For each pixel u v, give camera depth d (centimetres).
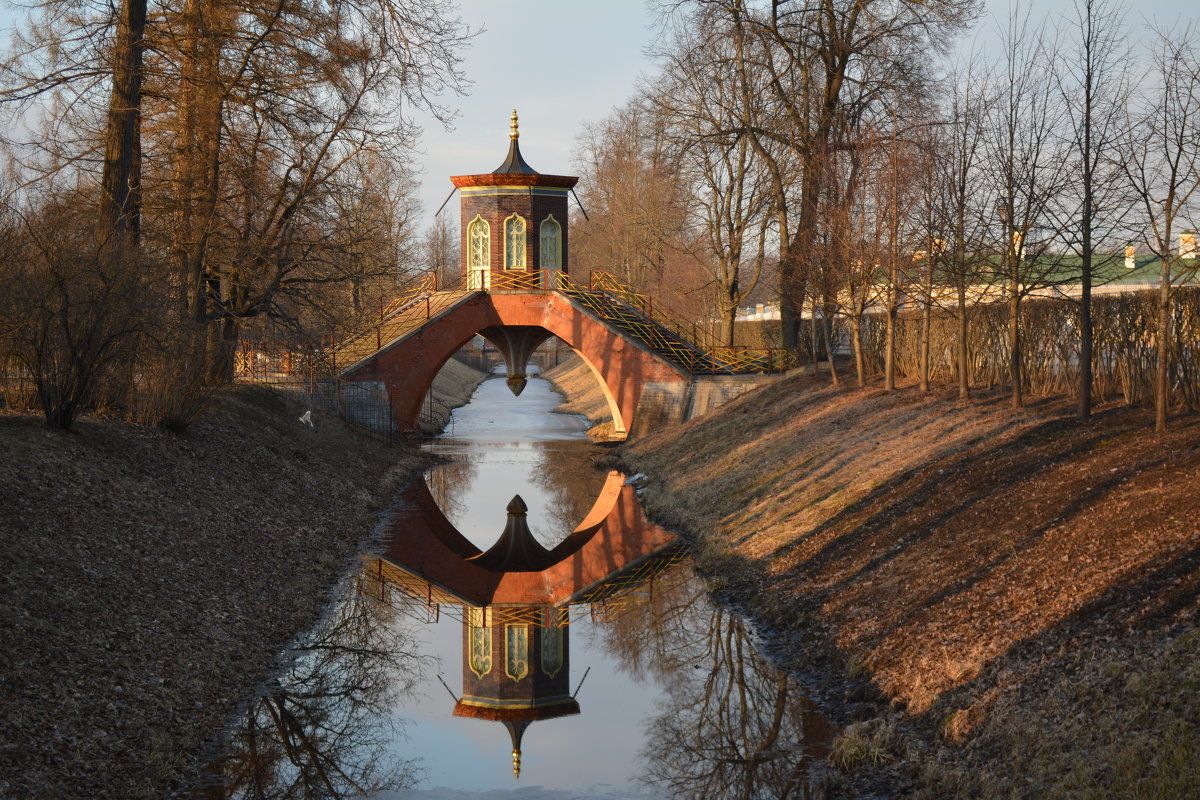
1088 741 854
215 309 2798
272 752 1152
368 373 3994
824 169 3014
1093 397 1984
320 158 2772
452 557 2259
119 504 1638
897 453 2055
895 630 1288
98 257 1861
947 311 2489
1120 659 945
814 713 1204
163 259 2394
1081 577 1152
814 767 1071
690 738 1205
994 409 2114
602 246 6769
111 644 1209
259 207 2750
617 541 2406
